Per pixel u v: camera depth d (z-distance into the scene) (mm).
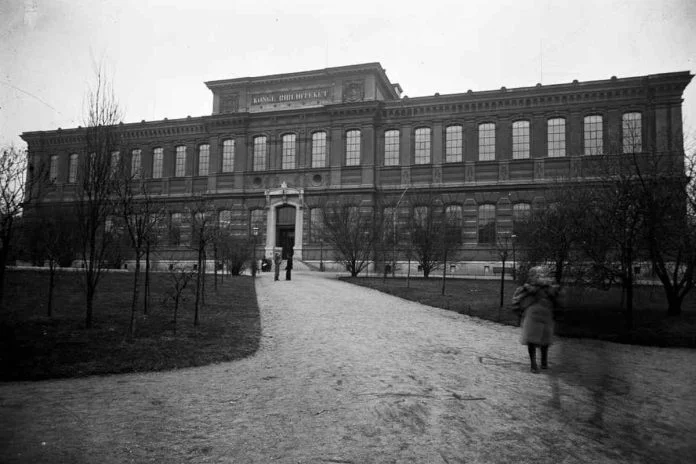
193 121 49594
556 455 4621
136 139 51375
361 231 33812
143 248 12531
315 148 45969
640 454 4656
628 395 6613
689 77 36594
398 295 20125
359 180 43875
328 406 6031
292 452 4633
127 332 9773
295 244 44500
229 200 46906
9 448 4570
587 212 14328
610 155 14969
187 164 50031
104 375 7395
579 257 14539
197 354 8609
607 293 15656
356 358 8719
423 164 43031
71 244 17609
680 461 4496
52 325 10070
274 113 46531
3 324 9820
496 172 41406
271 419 5547
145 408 5867
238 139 47438
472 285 24578
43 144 49500
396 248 33719
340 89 45500
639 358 9211
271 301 17094
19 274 20094
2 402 5969
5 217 10648
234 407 5965
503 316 13766
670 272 14609
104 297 15297
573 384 7125
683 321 12453
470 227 41281
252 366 8125
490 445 4852
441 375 7582
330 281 28375
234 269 31750
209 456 4508
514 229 24859
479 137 42375
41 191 12094
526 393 6641
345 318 13516
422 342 10328
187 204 48594
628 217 13000
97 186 9336
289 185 45844
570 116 39906
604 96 39031
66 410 5723
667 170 13625
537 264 16578
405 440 4961
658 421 5590
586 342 10664
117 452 4543
